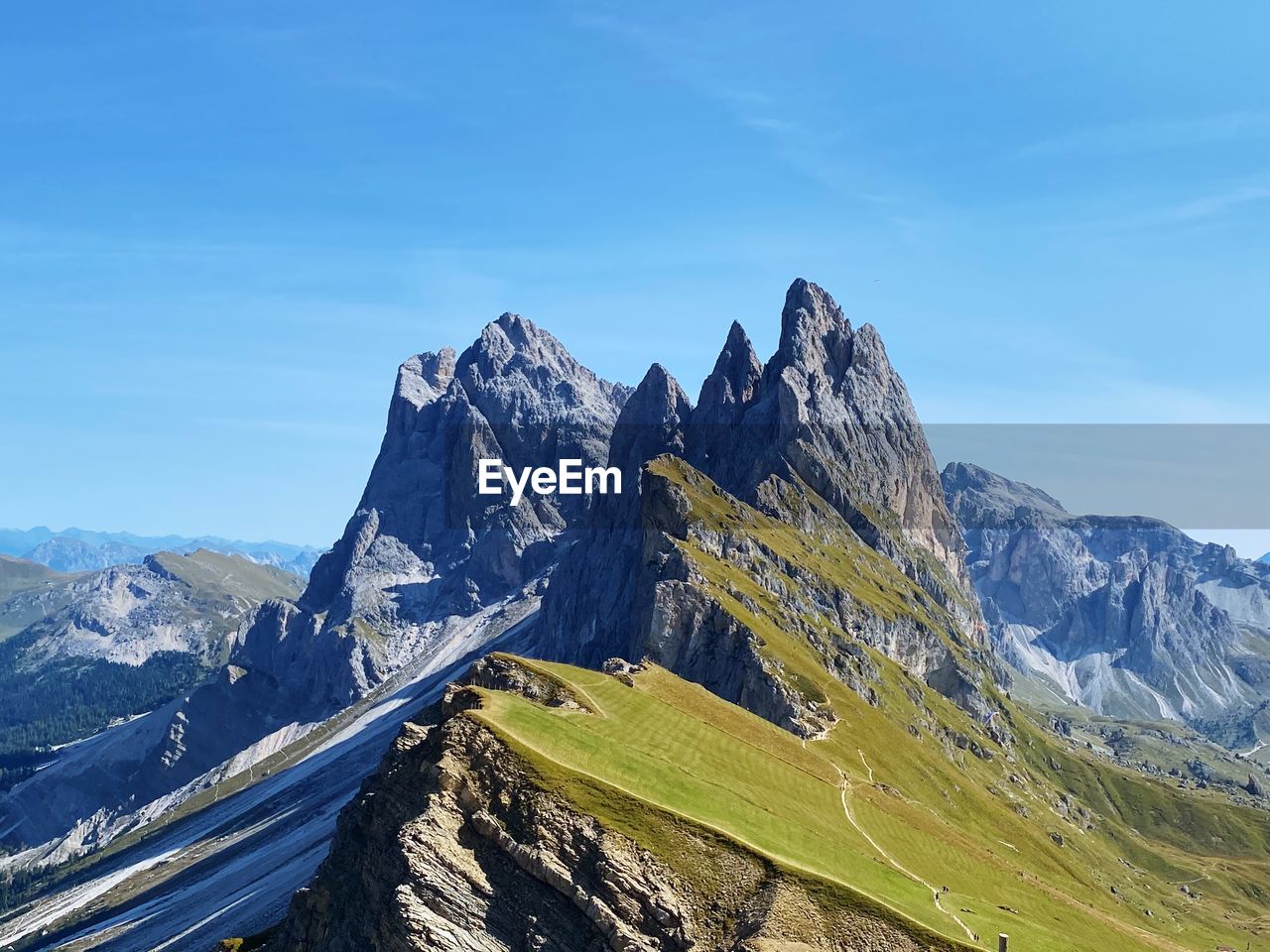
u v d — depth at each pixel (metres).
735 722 191.00
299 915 125.06
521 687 155.25
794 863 116.25
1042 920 152.25
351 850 126.06
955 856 173.38
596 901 105.88
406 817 117.44
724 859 113.19
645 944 103.81
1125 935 177.88
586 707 153.38
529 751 118.56
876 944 108.50
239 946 147.62
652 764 130.75
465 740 118.62
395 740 130.88
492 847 111.56
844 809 165.00
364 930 113.62
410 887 107.19
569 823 112.06
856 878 124.19
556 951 105.00
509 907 107.88
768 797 145.50
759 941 102.56
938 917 122.50
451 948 104.69
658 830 113.75
